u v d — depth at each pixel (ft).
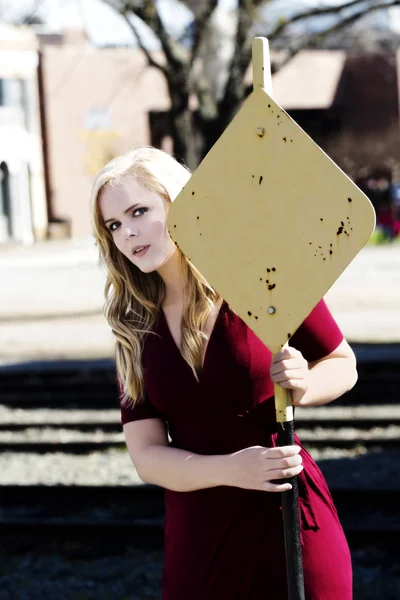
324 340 8.82
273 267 7.84
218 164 7.95
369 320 52.11
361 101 152.97
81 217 151.23
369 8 56.44
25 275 88.99
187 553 8.64
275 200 7.80
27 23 75.25
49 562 19.69
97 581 18.63
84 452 28.04
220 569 8.52
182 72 60.49
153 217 8.72
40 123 149.18
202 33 60.49
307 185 7.70
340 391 8.74
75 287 76.38
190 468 8.32
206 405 8.61
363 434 28.81
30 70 145.69
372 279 74.23
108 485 23.35
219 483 8.19
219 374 8.55
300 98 154.40
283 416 7.98
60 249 127.24
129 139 151.43
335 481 24.81
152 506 22.90
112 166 8.86
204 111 60.80
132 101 150.82
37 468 26.73
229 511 8.52
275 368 7.90
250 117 7.82
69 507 23.08
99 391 35.88
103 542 20.62
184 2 60.39
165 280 8.91
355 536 19.90
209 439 8.65
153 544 20.38
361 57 150.41
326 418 30.22
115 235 8.86
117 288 9.09
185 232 8.05
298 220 7.73
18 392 36.09
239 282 7.94
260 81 7.78
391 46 147.74
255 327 7.92
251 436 8.62
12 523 20.98
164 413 8.84
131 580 18.54
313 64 153.99
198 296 8.69
